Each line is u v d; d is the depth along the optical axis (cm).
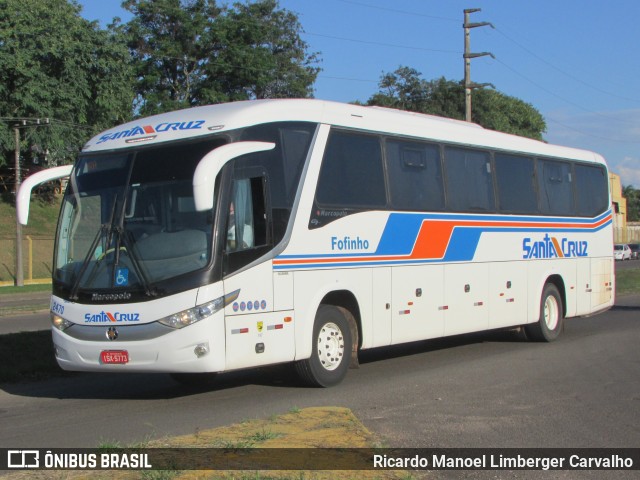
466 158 1336
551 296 1550
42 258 4484
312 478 586
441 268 1252
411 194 1201
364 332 1100
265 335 943
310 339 1004
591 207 1688
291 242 986
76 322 924
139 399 1009
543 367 1207
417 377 1125
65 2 4800
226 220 905
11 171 4900
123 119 4850
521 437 761
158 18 5128
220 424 824
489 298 1364
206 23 5119
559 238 1569
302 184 1010
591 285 1670
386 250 1141
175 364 876
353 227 1085
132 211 930
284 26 5691
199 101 5147
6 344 1299
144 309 884
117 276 909
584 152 1700
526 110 8725
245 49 5134
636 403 924
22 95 4306
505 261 1409
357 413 865
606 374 1134
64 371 1222
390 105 5962
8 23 4350
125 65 4684
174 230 905
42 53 4338
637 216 14612
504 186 1424
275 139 984
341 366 1070
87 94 4516
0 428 834
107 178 965
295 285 988
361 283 1094
